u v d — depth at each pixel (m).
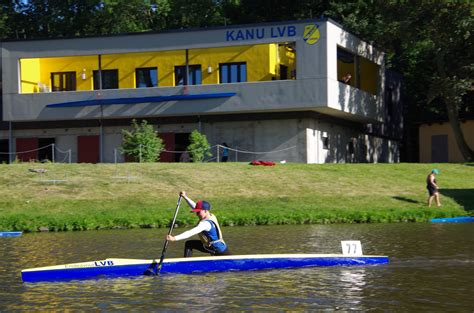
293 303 11.85
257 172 34.09
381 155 54.91
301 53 40.06
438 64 43.91
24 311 11.64
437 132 52.97
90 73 44.53
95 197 29.80
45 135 45.16
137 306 11.82
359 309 11.38
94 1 57.59
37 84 45.34
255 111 41.50
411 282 13.60
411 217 26.27
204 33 41.44
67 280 14.41
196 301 12.11
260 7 55.41
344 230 22.98
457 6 40.38
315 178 33.34
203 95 41.62
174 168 34.59
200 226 15.27
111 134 44.09
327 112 42.78
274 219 25.75
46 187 31.06
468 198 30.58
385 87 52.59
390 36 44.44
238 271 15.16
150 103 42.75
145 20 60.09
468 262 15.90
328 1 54.47
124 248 19.34
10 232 23.67
